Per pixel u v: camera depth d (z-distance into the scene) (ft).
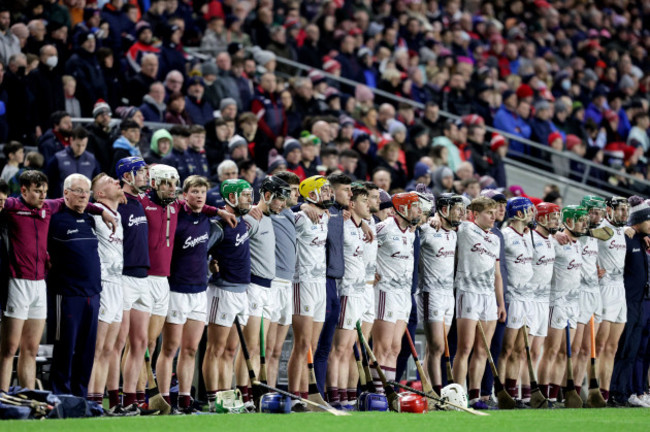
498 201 151.43
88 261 111.55
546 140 256.52
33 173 108.88
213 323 122.01
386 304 136.36
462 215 139.64
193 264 119.96
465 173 199.31
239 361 124.77
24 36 182.80
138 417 104.32
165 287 118.42
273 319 127.85
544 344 155.43
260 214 124.67
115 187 114.73
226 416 106.52
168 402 118.52
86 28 193.98
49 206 110.93
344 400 133.08
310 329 128.06
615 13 363.97
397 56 257.96
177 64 205.46
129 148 160.25
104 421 98.53
